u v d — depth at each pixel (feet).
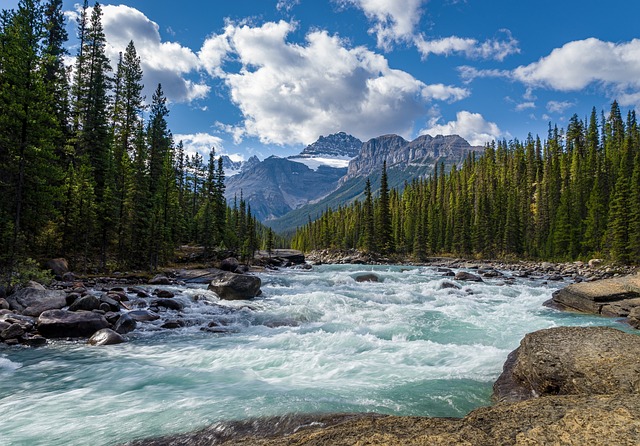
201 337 52.49
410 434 14.84
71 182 115.03
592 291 72.18
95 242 127.75
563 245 249.96
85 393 30.96
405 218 405.80
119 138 186.29
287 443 15.69
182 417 25.67
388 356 41.96
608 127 385.29
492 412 16.42
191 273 133.39
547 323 59.47
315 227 514.68
